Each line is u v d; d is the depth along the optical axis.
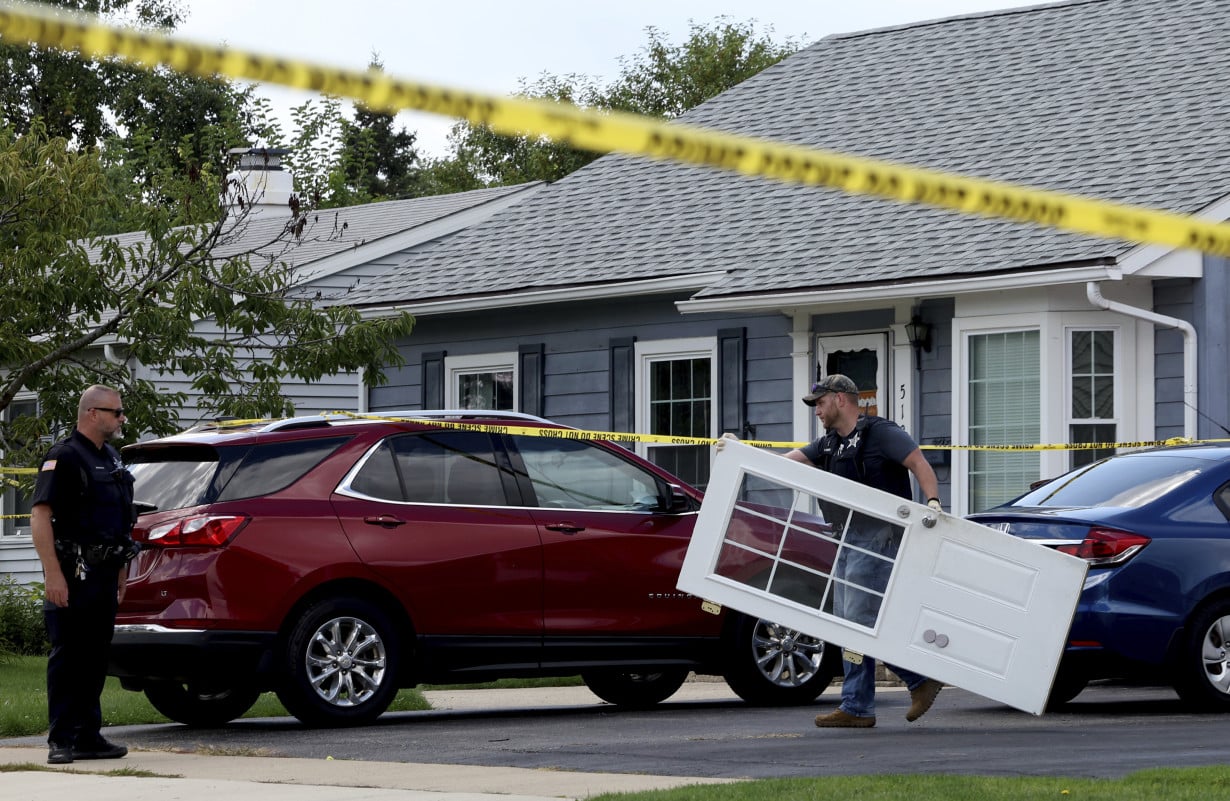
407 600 19.05
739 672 20.83
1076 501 19.86
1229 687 19.02
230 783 13.73
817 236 30.86
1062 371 26.70
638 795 11.59
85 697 15.82
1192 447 20.41
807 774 13.51
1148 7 35.09
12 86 78.94
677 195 35.50
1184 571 18.78
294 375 31.61
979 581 16.97
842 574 17.30
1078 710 19.86
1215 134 28.25
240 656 18.16
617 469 20.69
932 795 11.22
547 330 34.41
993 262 26.70
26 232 30.41
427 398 36.34
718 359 31.64
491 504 19.75
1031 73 34.12
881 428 17.55
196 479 18.70
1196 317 26.11
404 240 45.97
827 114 35.78
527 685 25.97
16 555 44.19
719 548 17.58
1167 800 10.90
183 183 36.69
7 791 13.57
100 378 31.72
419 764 14.90
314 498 18.83
